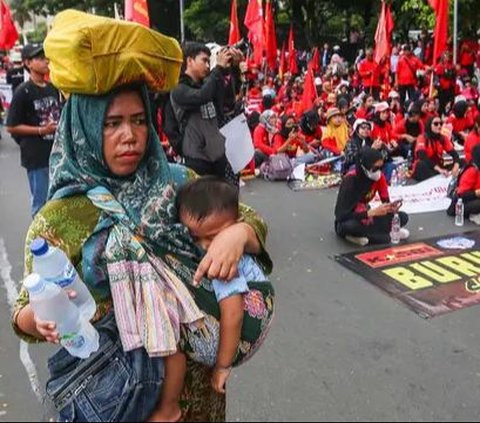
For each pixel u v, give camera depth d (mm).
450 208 6496
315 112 9641
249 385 3271
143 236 1512
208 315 1515
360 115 10586
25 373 3467
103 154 1516
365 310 4242
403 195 7074
